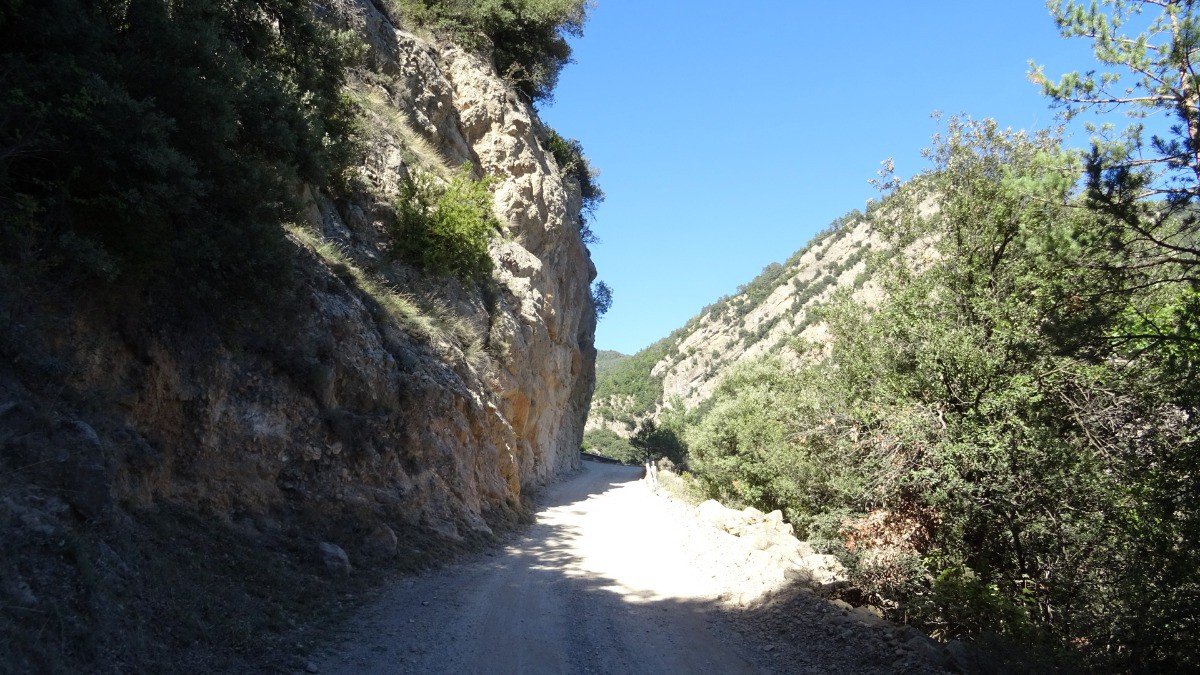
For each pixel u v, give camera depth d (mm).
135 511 7383
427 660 6641
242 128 9367
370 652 6746
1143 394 9523
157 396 8375
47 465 6043
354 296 13250
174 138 7812
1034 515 10211
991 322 11352
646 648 7344
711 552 12742
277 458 10000
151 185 6793
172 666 5512
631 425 126188
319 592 8250
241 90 8852
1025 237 9430
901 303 12234
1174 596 7371
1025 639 7660
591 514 19969
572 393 43250
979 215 11820
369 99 20094
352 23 20562
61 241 6539
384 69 22000
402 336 14523
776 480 19016
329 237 14906
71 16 6887
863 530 11320
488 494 15906
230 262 8625
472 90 26531
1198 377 7359
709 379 119750
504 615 8375
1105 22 7566
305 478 10367
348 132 14227
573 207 35344
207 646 6059
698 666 6801
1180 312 7539
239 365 9766
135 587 6113
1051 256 7855
